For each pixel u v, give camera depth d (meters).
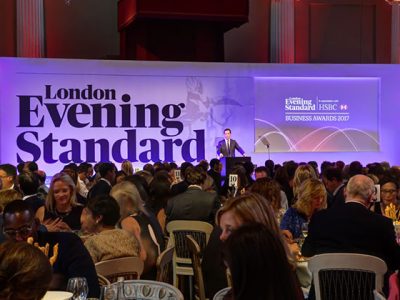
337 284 4.44
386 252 4.59
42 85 15.06
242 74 15.88
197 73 15.70
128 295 3.59
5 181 8.04
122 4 16.95
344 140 16.33
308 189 5.98
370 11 19.62
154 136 15.56
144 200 6.69
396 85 16.48
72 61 15.18
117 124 15.40
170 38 17.05
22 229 3.54
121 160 15.43
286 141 16.09
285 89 16.06
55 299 3.12
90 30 18.36
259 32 19.22
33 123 15.02
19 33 16.70
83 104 15.26
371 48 19.56
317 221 4.81
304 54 19.41
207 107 15.74
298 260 5.21
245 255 2.20
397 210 7.23
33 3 16.72
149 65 15.52
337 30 19.53
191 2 15.16
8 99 14.90
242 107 15.88
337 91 16.28
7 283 1.92
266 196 6.36
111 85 15.38
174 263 7.07
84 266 3.86
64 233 3.96
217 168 11.62
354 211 4.65
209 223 7.16
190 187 7.37
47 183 15.02
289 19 18.36
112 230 4.57
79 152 15.23
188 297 7.29
